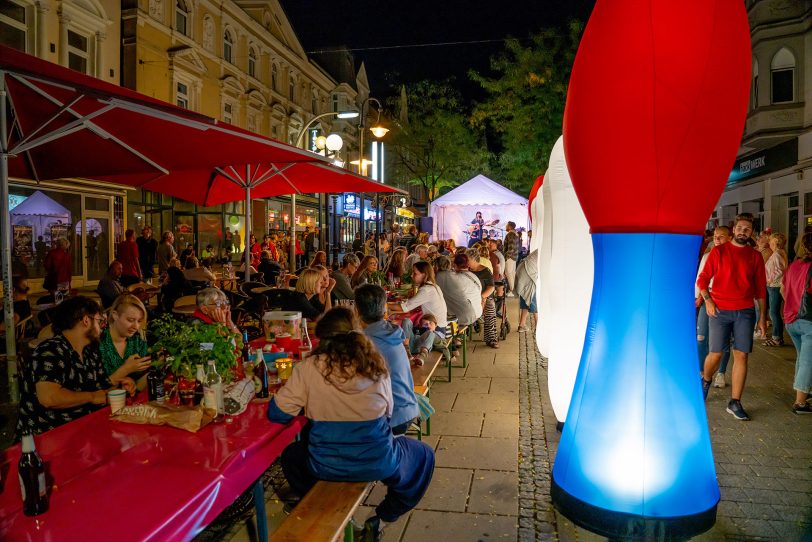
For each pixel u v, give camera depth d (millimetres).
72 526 2037
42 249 16094
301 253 24406
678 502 3545
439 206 25844
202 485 2357
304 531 2824
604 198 3559
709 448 3727
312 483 3525
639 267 3564
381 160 30453
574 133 3568
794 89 17859
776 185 19922
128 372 3770
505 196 24984
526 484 4449
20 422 3451
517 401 6645
